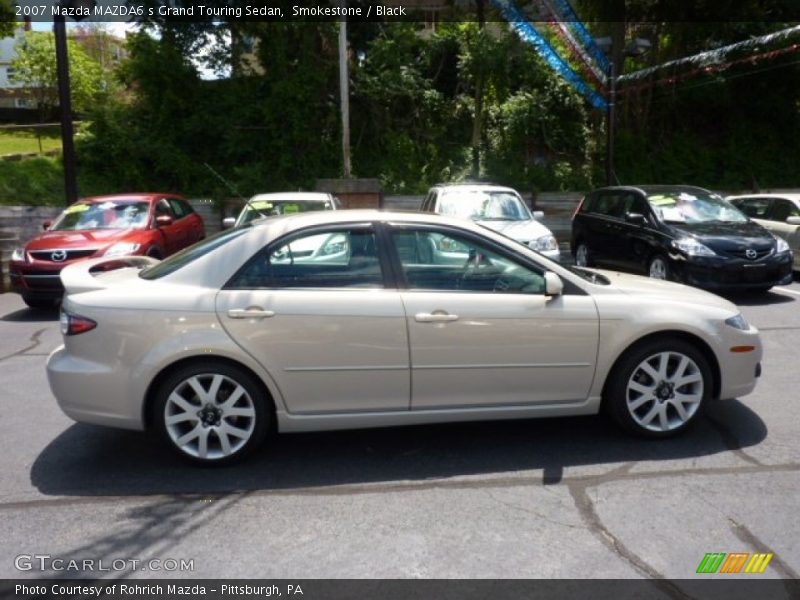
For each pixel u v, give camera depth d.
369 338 4.21
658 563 3.18
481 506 3.76
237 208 17.22
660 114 21.97
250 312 4.12
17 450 4.69
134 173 17.94
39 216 13.30
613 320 4.43
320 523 3.60
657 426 4.62
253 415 4.25
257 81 18.91
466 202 10.83
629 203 11.27
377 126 19.62
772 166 20.81
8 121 30.97
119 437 4.91
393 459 4.44
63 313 4.30
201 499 3.90
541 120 19.83
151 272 4.52
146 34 18.20
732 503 3.74
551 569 3.14
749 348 4.67
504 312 4.32
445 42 20.56
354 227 4.39
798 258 11.24
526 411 4.46
